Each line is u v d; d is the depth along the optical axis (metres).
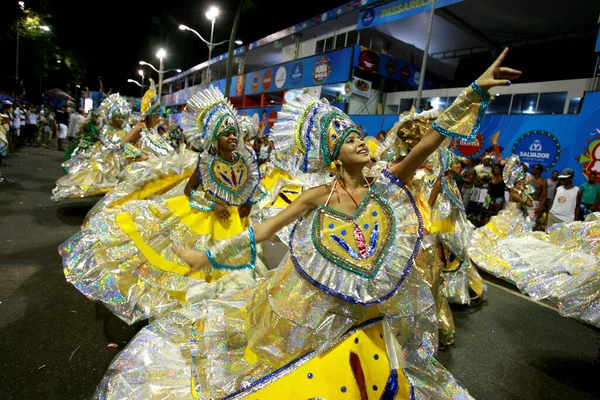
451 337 3.82
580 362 3.78
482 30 16.14
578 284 3.50
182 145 4.71
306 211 2.00
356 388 1.85
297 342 1.88
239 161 3.60
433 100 16.34
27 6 33.00
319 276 1.84
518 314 4.88
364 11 17.73
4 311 3.61
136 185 4.61
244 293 2.54
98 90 52.56
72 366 2.90
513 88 13.38
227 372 1.99
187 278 3.30
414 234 1.94
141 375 2.07
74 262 3.43
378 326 1.98
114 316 3.71
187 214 3.45
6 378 2.70
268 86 23.28
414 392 2.03
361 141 1.95
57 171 12.51
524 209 6.20
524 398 3.13
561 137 9.59
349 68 17.38
